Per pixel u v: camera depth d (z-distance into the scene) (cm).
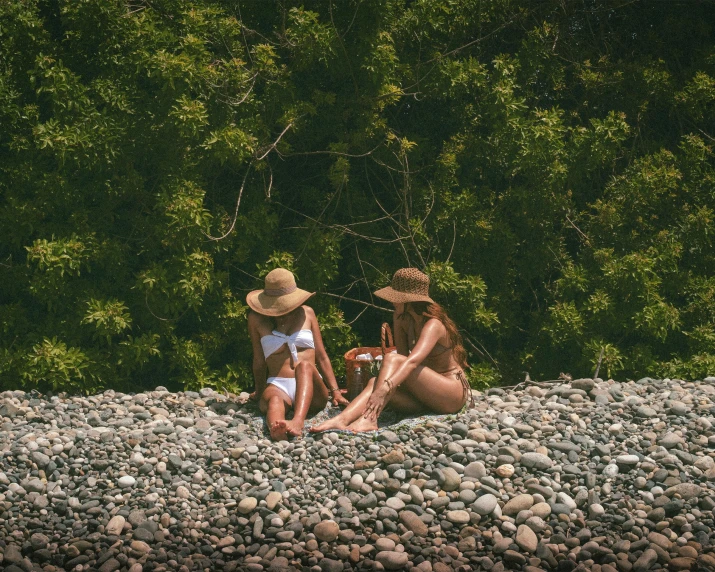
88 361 709
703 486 468
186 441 521
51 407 604
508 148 848
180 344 763
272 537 436
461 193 883
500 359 898
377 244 872
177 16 771
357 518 443
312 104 831
